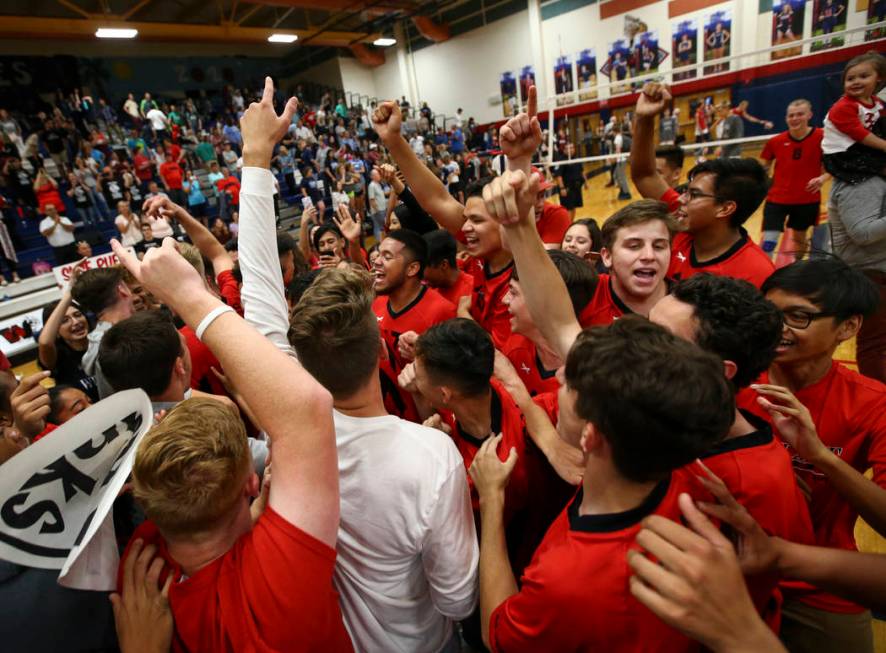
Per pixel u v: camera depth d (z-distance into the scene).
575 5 13.52
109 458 0.72
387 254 2.08
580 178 8.17
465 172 12.63
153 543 0.77
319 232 3.10
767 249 4.18
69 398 1.65
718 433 0.64
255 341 0.69
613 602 0.68
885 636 1.59
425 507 0.90
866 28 4.38
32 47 13.55
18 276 8.18
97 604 0.81
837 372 1.16
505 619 0.80
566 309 1.08
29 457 0.63
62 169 10.73
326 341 0.86
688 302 0.96
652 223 1.55
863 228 2.16
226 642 0.65
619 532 0.70
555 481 1.24
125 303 2.02
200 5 14.62
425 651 1.06
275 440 0.67
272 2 12.57
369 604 0.99
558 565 0.72
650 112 2.18
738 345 0.90
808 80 9.56
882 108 2.20
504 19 15.03
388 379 1.86
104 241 9.12
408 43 17.70
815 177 3.73
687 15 11.64
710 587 0.52
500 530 0.99
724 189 1.77
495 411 1.21
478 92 16.53
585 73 13.88
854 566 0.75
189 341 1.88
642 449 0.64
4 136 10.26
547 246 2.40
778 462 0.86
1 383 1.21
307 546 0.65
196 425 0.70
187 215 1.86
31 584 0.78
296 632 0.65
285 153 13.22
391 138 2.02
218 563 0.70
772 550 0.76
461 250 3.75
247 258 1.07
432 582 0.96
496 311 2.09
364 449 0.91
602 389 0.65
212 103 17.30
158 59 16.09
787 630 1.10
